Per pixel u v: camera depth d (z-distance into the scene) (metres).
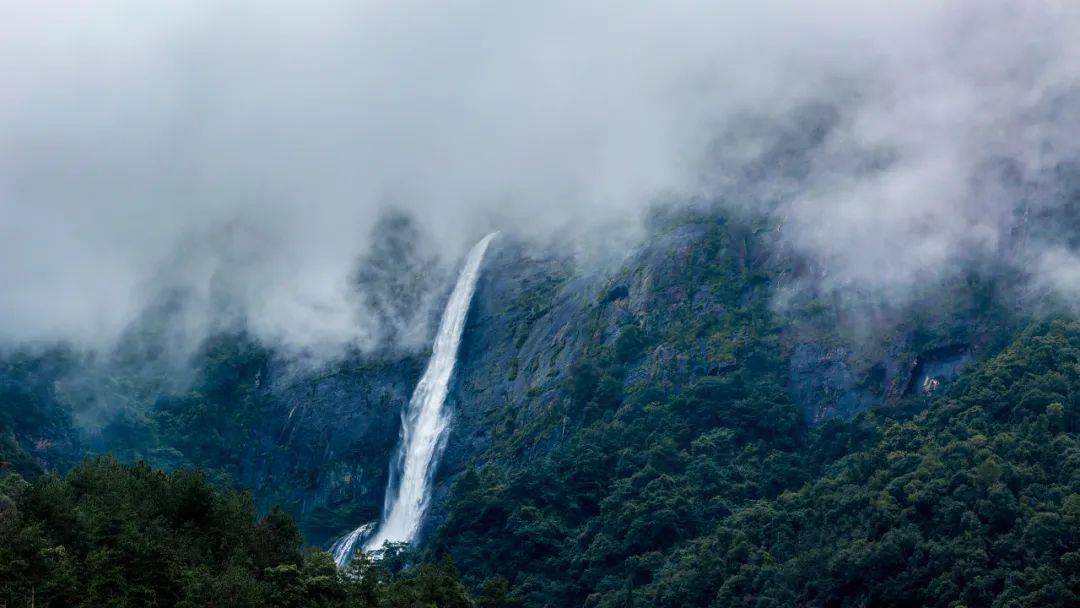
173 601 124.75
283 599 133.88
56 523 133.25
